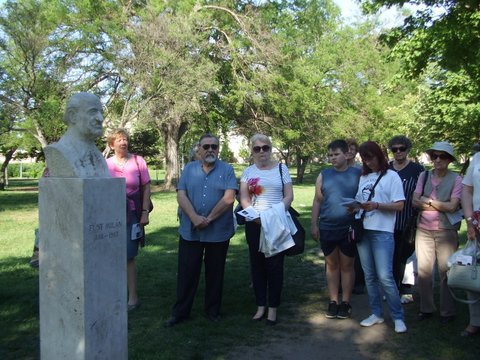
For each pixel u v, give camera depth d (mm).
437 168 5250
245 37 26750
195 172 5398
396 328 5102
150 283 7004
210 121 28734
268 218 5156
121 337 3973
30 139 29703
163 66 21203
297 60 29828
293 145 33312
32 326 5285
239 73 27578
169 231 11852
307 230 11984
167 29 21594
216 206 5238
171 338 4930
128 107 22609
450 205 5129
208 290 5508
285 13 30969
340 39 35312
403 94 35406
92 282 3623
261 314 5516
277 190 5461
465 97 16094
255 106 28656
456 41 10062
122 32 21359
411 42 11273
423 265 5391
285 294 6559
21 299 6223
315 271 7840
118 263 3924
